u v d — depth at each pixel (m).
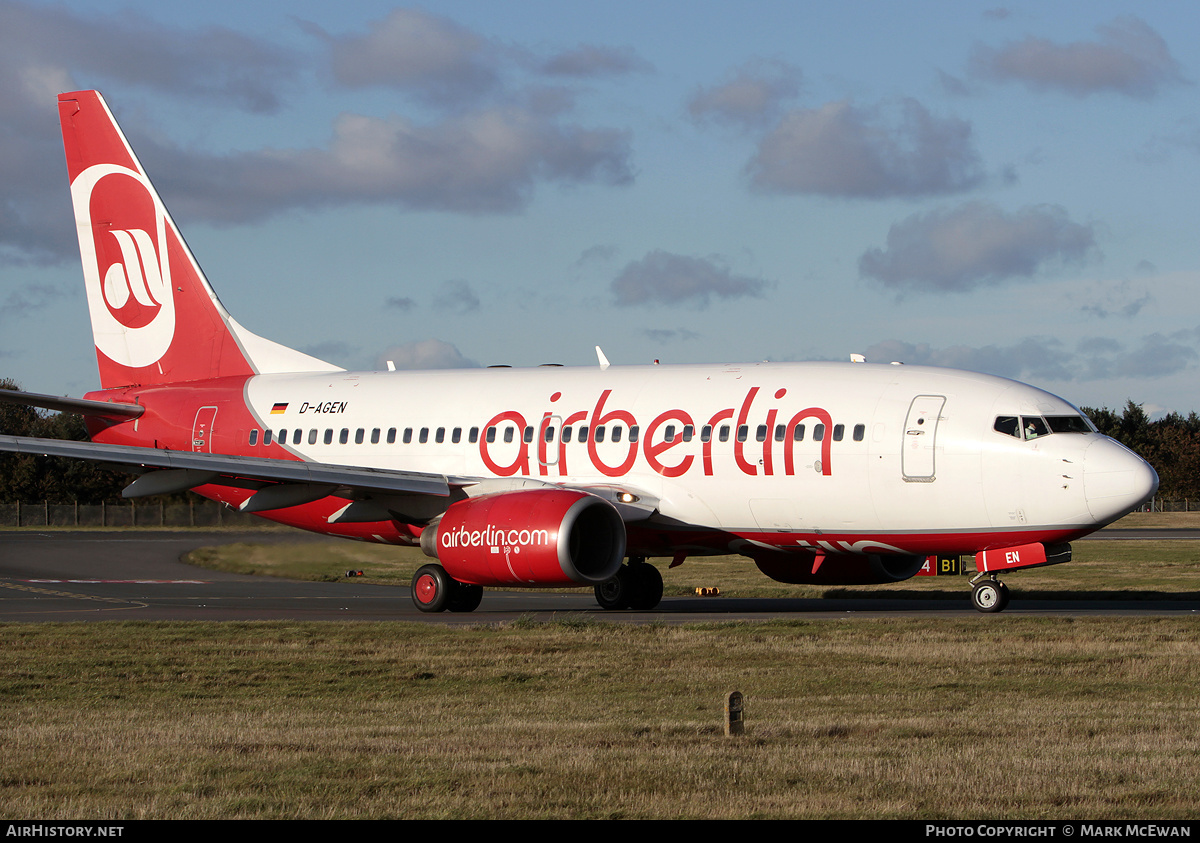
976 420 85.12
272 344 116.56
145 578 137.38
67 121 121.19
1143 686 52.25
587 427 96.81
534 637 69.88
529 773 35.81
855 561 97.44
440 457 102.06
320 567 141.38
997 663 58.56
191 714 47.00
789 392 91.25
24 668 59.25
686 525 93.25
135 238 119.69
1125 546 181.25
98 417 118.06
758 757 37.75
